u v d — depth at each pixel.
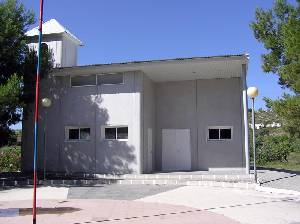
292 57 18.17
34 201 7.82
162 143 21.97
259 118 38.38
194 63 18.22
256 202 12.09
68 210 11.04
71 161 20.25
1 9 17.59
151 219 9.73
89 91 20.31
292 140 30.09
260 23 21.55
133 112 19.44
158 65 18.66
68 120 20.52
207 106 21.66
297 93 18.83
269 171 20.50
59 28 22.66
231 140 21.20
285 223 9.16
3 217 10.02
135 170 19.12
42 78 19.95
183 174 18.34
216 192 14.35
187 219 9.70
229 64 18.48
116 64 19.06
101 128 19.94
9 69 18.14
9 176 19.53
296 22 18.16
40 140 20.88
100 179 18.06
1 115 16.91
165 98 22.22
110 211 10.85
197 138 21.61
